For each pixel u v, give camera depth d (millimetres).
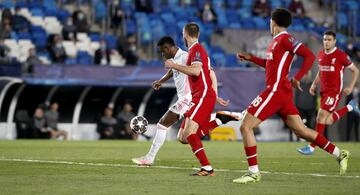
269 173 40938
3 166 43562
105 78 85312
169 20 107875
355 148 73125
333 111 59906
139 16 106250
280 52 36469
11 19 96562
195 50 39688
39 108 85812
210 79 40406
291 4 114500
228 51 103375
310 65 35969
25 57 94875
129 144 74688
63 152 58469
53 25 100812
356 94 94500
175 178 37250
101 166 44125
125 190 31922
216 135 91875
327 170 43344
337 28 116000
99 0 106500
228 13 114250
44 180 35719
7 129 85500
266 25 112562
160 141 44844
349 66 58781
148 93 89250
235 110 89500
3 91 81750
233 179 37094
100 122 88375
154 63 97875
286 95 36781
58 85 85438
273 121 94875
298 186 34156
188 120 39656
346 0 119500
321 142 39688
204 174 38750
